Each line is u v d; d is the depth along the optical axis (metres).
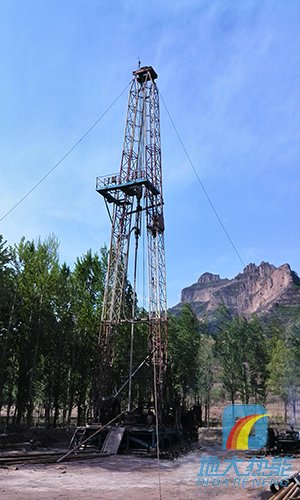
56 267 34.38
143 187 29.98
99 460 17.48
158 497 9.93
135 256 29.23
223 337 67.19
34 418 43.72
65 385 35.94
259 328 69.25
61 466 14.99
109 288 29.39
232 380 63.12
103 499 9.62
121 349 37.44
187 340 55.06
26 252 33.00
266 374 62.88
